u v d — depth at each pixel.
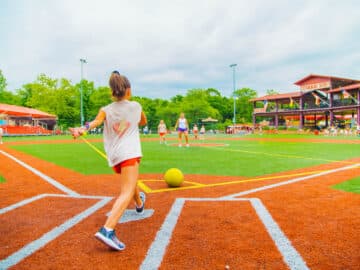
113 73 3.12
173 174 5.39
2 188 5.41
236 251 2.71
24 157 10.84
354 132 35.47
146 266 2.44
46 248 2.81
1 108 34.66
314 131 41.25
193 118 66.69
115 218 2.78
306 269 2.38
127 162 2.99
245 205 4.16
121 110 3.07
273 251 2.71
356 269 2.38
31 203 4.38
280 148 14.67
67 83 55.66
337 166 7.95
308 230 3.21
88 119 65.62
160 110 68.94
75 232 3.22
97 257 2.62
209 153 12.02
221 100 87.50
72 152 12.95
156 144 18.44
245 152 12.42
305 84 46.91
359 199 4.45
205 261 2.52
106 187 5.47
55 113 54.84
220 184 5.65
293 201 4.35
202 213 3.82
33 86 54.41
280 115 53.12
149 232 3.20
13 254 2.69
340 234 3.09
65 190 5.23
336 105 43.19
